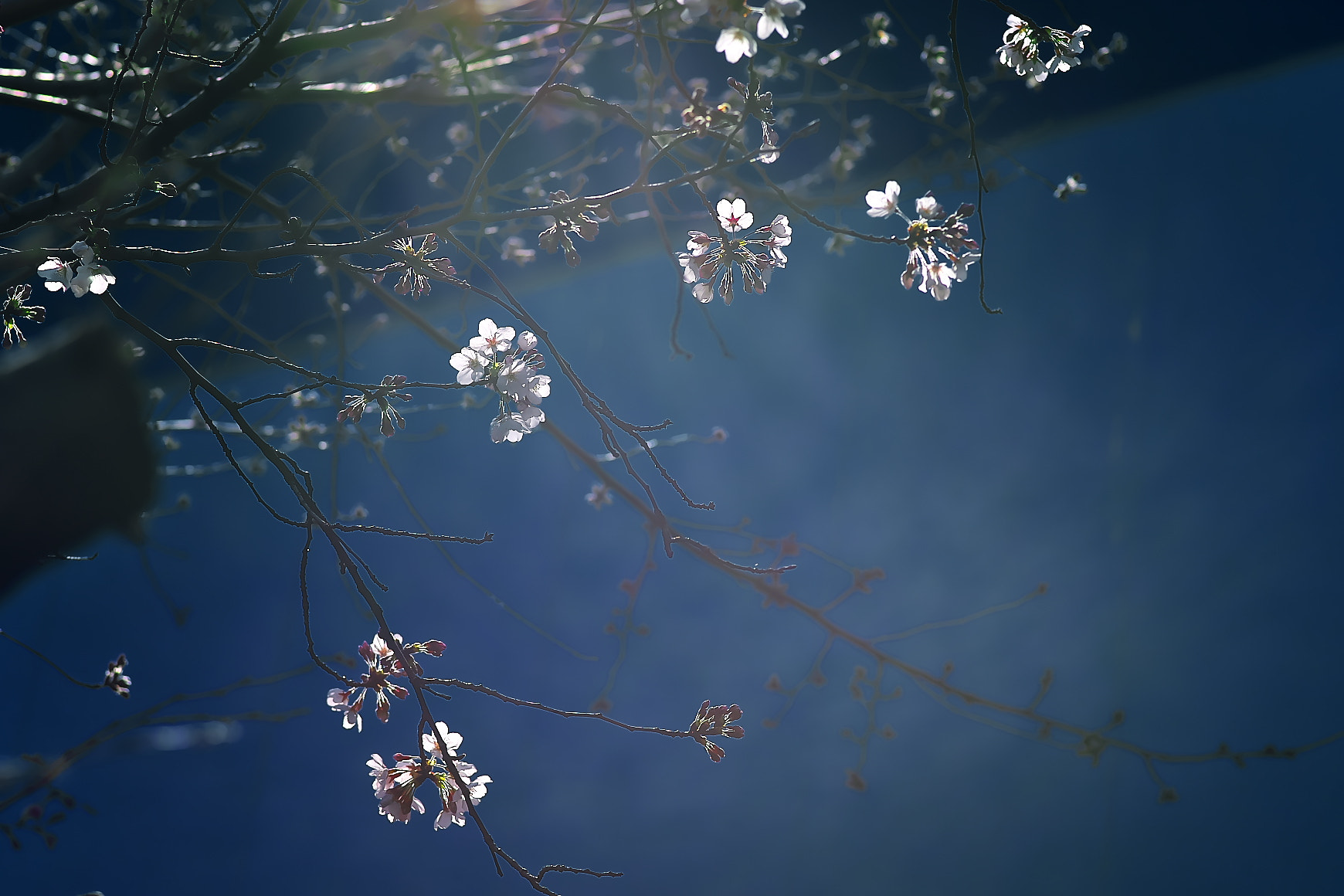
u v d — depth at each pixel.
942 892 10.08
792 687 11.51
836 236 3.55
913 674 3.52
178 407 11.63
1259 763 9.34
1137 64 8.88
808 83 3.65
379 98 3.33
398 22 2.39
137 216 2.78
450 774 1.86
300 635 12.90
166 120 2.46
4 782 2.92
